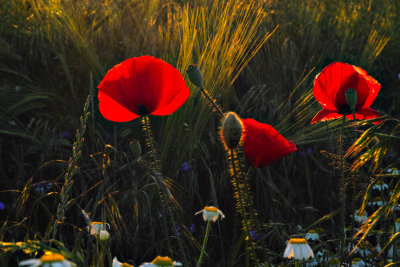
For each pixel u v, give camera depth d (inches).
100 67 55.7
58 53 56.5
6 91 54.0
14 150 51.2
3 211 46.3
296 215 46.9
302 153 53.1
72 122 53.1
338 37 72.5
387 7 76.9
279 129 48.3
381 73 68.7
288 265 38.1
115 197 45.7
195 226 47.3
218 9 58.2
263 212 47.3
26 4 65.9
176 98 33.6
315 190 50.8
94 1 65.2
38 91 55.1
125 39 58.4
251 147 32.1
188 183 49.0
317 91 34.3
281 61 63.2
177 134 48.9
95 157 48.5
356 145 33.1
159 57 56.6
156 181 33.5
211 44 48.9
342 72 33.9
